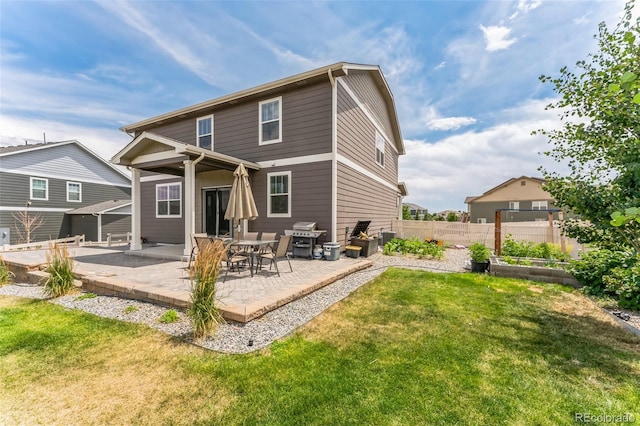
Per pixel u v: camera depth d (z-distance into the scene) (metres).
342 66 7.32
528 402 2.01
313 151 7.91
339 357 2.60
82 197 17.27
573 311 3.87
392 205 14.86
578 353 2.71
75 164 16.94
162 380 2.28
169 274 5.47
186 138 10.38
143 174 11.77
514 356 2.65
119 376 2.35
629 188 2.90
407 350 2.74
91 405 2.01
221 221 9.71
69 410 1.97
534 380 2.27
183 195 10.71
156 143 7.41
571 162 3.75
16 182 14.30
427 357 2.61
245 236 7.02
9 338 3.07
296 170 8.16
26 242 14.10
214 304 3.28
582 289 4.76
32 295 4.99
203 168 8.95
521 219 26.00
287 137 8.30
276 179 8.52
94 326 3.35
